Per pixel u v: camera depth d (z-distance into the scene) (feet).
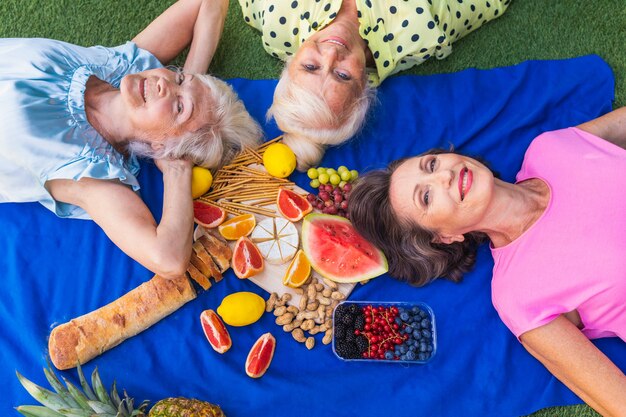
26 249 7.85
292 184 8.34
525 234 7.03
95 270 7.85
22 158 6.98
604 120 7.57
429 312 7.70
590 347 6.62
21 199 7.55
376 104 8.68
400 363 7.61
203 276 7.70
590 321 7.00
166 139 7.33
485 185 6.53
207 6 8.29
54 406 6.40
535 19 8.96
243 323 7.55
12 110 6.96
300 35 8.09
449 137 8.64
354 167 8.52
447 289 8.00
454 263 7.81
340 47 7.36
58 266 7.82
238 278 7.94
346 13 7.82
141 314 7.41
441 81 8.84
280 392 7.36
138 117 7.06
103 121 7.50
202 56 8.32
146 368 7.44
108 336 7.29
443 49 8.61
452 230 7.04
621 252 6.43
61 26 8.82
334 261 7.69
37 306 7.60
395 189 7.07
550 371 7.47
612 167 6.81
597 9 8.91
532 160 7.61
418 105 8.77
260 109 8.77
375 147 8.60
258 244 7.88
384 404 7.43
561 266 6.69
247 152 8.37
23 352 7.39
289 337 7.72
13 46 7.48
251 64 8.98
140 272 7.84
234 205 8.14
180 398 6.97
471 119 8.70
